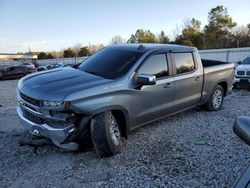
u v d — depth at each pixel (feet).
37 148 15.90
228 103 29.91
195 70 21.80
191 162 14.78
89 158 15.19
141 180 12.92
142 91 17.04
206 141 17.81
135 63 17.19
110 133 14.90
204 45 212.23
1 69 92.63
